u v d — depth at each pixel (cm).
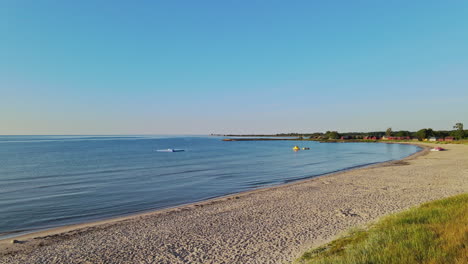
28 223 1686
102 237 1335
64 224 1661
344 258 717
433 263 573
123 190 2720
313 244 1102
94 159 6153
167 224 1518
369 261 646
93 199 2334
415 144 12825
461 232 717
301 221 1450
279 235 1253
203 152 8769
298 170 4278
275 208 1761
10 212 1934
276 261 966
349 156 7038
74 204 2166
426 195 1958
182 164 5153
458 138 13012
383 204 1731
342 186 2475
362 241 896
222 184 3048
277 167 4694
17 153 8031
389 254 661
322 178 3061
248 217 1581
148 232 1388
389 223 1060
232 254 1066
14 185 3011
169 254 1099
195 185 2988
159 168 4544
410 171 3384
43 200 2302
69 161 5691
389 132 19500
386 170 3575
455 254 595
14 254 1146
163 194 2530
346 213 1548
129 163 5316
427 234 775
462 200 1310
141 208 2048
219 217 1612
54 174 3862
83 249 1183
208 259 1035
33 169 4416
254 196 2206
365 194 2081
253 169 4416
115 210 1995
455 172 3186
